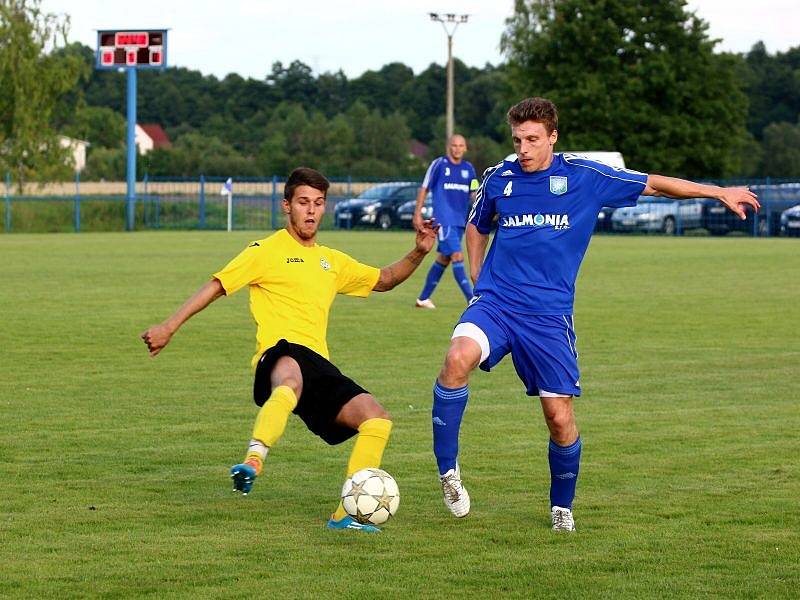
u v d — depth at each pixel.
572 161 14.33
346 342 30.78
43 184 120.19
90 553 12.55
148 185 116.25
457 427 13.92
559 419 13.79
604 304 40.84
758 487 15.70
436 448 13.97
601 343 30.69
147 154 181.25
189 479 16.12
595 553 12.67
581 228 14.26
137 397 22.61
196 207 116.00
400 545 12.97
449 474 13.93
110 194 123.06
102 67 110.12
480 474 16.56
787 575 11.90
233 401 22.22
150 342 14.03
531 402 22.39
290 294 14.65
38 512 14.27
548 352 13.95
